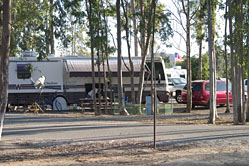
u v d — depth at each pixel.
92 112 23.16
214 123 16.23
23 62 24.09
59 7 15.04
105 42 20.20
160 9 21.28
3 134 13.02
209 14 16.08
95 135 12.50
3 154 9.62
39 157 9.30
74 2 17.77
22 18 14.13
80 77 24.88
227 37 16.06
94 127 14.66
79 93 24.89
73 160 8.84
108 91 25.03
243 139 11.19
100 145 10.61
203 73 41.91
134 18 23.19
